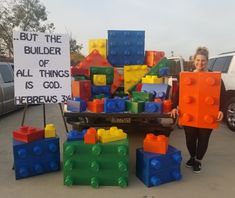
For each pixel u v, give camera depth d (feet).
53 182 14.20
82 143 13.65
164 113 17.56
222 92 15.01
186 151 19.44
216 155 18.65
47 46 15.97
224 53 28.63
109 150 13.51
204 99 14.21
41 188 13.58
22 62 15.66
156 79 20.47
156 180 13.71
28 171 14.71
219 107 14.24
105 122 19.72
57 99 16.19
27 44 15.69
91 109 18.02
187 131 15.48
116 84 22.09
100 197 12.74
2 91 30.14
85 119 19.76
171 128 20.57
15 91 15.61
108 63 22.94
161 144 14.02
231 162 17.34
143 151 14.44
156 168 13.73
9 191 13.32
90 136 13.55
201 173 15.57
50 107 41.73
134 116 17.61
